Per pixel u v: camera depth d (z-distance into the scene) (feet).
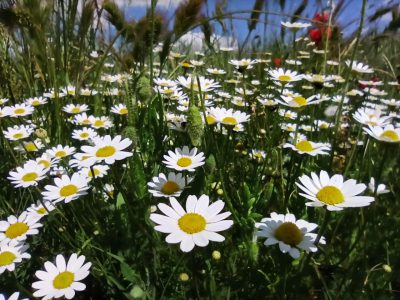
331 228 0.79
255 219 0.74
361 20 0.86
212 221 0.52
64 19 1.33
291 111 1.30
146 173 0.86
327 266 0.65
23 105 1.14
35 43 1.17
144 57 1.14
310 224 0.57
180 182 0.71
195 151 0.75
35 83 1.35
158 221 0.52
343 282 0.63
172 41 1.12
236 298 0.61
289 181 0.81
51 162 0.86
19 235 0.66
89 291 0.68
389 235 0.78
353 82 1.50
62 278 0.55
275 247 0.67
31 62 1.41
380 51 1.97
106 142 0.67
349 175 0.97
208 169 0.76
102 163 0.87
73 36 1.46
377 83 1.46
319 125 1.21
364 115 0.81
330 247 0.72
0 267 0.59
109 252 0.67
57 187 0.70
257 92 1.25
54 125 1.08
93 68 1.40
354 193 0.56
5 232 0.66
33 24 1.10
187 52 1.93
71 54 1.47
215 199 0.80
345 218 0.80
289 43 1.91
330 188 0.56
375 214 0.84
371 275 0.69
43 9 1.10
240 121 0.86
